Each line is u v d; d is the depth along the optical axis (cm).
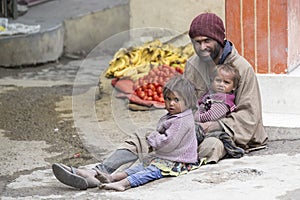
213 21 1127
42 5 2528
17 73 2011
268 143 1227
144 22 1759
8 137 1359
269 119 1312
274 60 1343
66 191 1020
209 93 1145
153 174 1034
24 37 2072
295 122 1290
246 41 1355
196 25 1126
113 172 1055
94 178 1027
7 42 2048
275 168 1073
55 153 1246
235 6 1359
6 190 1039
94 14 2397
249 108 1153
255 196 948
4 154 1244
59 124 1434
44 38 2125
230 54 1160
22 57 2078
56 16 2334
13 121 1474
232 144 1134
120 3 2534
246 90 1157
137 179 1020
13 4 2289
